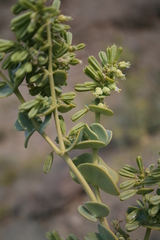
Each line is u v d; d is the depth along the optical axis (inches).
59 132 19.4
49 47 18.3
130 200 90.0
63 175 104.1
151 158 102.3
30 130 19.5
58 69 19.4
